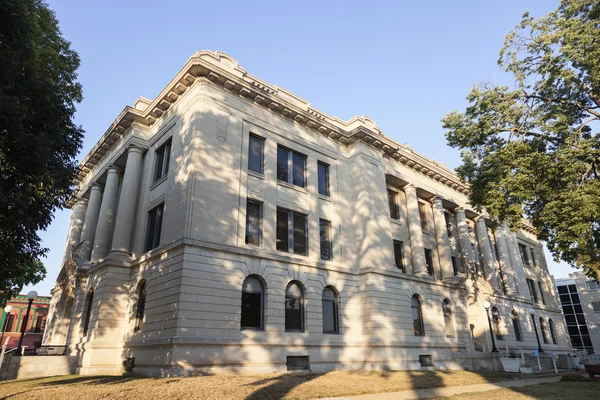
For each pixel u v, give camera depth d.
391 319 25.33
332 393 13.70
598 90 20.88
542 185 20.88
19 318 57.16
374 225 26.72
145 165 26.22
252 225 22.39
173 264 19.30
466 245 36.81
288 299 22.55
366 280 25.48
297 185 25.64
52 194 14.93
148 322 20.05
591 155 19.91
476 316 34.94
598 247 23.23
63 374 20.88
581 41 19.30
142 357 19.38
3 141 12.27
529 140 23.00
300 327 22.55
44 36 18.98
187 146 21.53
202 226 19.75
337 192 27.53
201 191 20.25
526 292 43.75
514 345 37.53
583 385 17.88
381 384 15.94
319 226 25.64
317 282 23.80
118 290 22.77
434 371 22.59
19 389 13.74
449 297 31.36
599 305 61.88
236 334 19.27
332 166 27.91
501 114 22.81
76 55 20.89
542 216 21.23
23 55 13.76
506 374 22.55
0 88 12.54
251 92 23.83
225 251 20.16
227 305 19.39
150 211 24.39
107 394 11.79
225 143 22.12
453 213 38.56
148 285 21.02
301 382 15.25
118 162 28.41
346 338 24.03
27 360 20.25
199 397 11.58
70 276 28.78
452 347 29.05
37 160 13.80
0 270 15.56
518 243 48.81
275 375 17.48
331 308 24.53
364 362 23.94
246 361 19.17
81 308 25.14
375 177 28.58
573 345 62.66
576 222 18.98
